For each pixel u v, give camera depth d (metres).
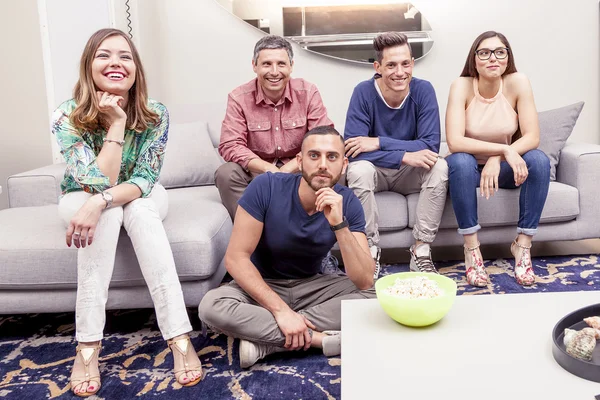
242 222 1.64
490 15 3.25
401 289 1.20
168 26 3.29
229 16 3.28
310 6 3.25
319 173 1.53
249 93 2.48
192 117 2.97
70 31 2.79
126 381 1.58
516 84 2.46
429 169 2.37
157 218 1.69
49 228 1.92
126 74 1.72
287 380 1.54
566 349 0.96
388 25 3.25
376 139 2.46
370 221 2.35
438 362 0.96
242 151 2.39
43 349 1.82
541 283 2.26
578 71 3.29
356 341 1.06
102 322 1.61
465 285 2.28
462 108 2.49
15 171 3.29
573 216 2.49
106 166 1.67
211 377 1.59
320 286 1.77
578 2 3.23
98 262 1.60
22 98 3.25
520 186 2.36
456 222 2.46
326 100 3.34
